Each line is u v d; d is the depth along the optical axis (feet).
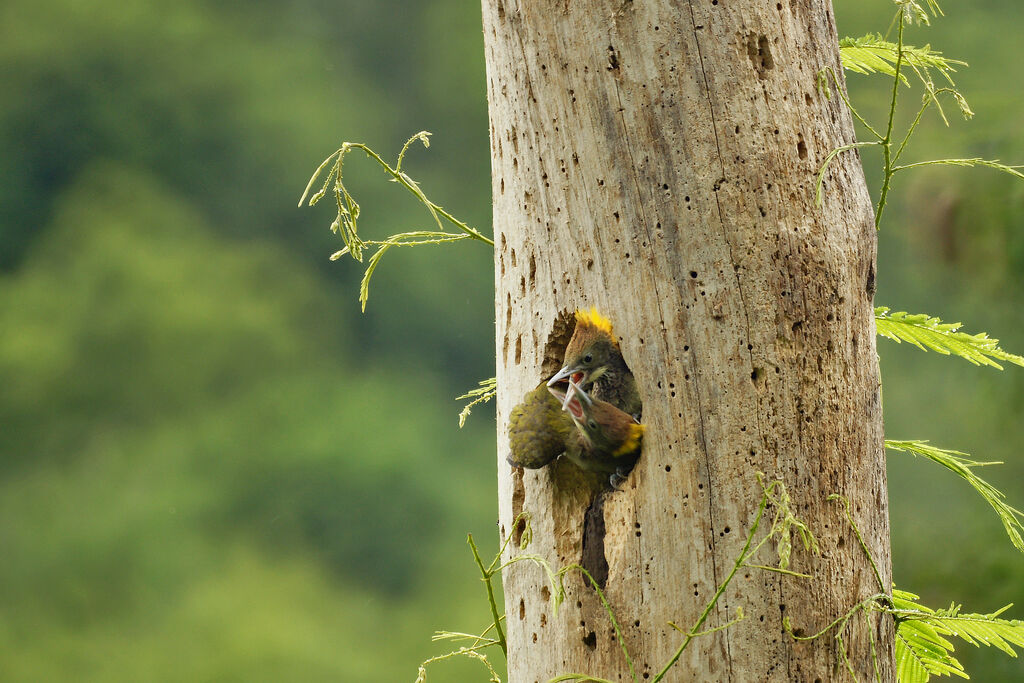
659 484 14.55
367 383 86.69
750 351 14.35
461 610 75.82
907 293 47.80
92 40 94.89
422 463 82.89
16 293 86.53
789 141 14.65
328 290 92.32
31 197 92.48
